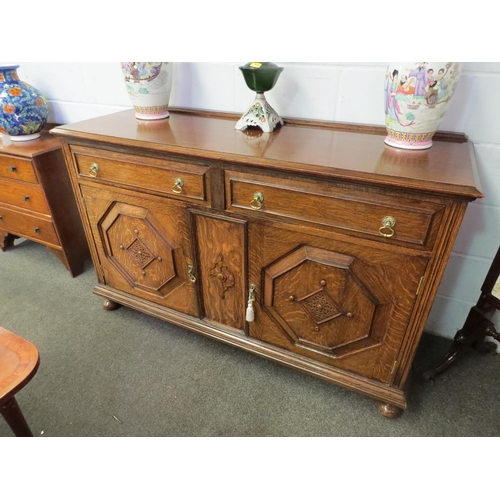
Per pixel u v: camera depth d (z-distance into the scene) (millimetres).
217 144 958
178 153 934
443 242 762
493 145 1020
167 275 1220
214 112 1278
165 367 1260
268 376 1227
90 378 1221
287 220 899
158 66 1136
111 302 1476
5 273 1740
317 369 1108
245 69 988
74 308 1527
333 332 1026
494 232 1128
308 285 974
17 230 1749
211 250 1069
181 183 989
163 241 1141
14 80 1479
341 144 961
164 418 1095
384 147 938
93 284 1675
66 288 1646
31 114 1507
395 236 796
